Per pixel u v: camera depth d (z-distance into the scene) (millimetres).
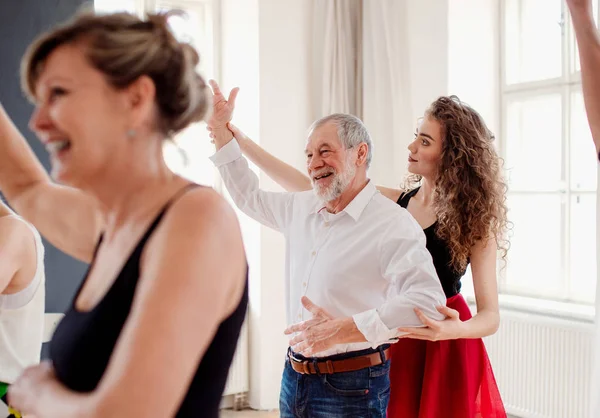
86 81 747
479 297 2209
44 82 764
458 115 2291
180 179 822
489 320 2088
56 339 828
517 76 4309
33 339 1694
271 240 4367
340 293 2043
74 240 1203
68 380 764
